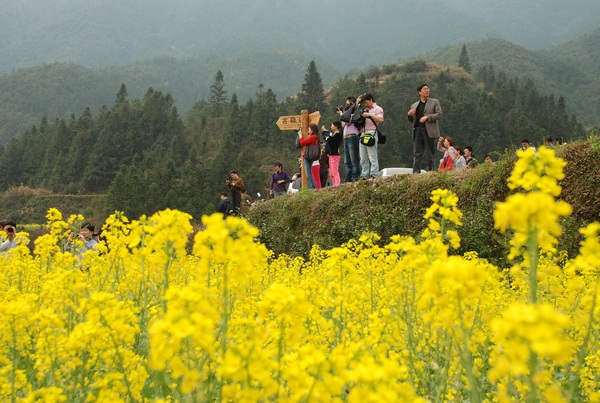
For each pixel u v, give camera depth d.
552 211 1.80
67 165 104.81
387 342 2.94
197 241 2.18
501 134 100.62
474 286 1.93
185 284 5.35
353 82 131.62
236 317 3.52
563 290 4.52
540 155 2.13
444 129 100.62
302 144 13.13
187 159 105.31
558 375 3.06
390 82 134.00
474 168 9.38
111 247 4.25
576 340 3.50
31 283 5.02
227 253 2.11
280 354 2.14
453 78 156.88
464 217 8.55
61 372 2.68
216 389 2.26
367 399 1.49
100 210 75.69
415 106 10.62
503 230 1.90
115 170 104.06
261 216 13.95
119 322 2.58
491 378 1.59
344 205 11.04
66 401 2.53
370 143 10.86
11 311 2.71
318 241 11.18
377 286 3.98
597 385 3.06
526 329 1.29
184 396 2.33
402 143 89.56
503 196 8.30
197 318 1.68
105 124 109.56
